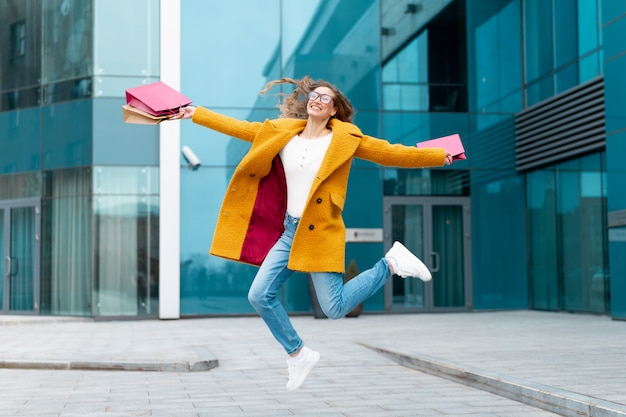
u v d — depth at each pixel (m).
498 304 19.12
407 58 19.09
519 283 19.27
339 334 12.84
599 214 16.47
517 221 19.31
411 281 18.80
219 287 18.20
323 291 4.48
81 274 18.17
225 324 16.20
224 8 18.70
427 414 5.86
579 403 5.48
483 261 19.11
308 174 4.52
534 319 15.86
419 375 8.28
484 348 9.78
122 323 16.92
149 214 18.12
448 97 19.17
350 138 4.52
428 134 19.03
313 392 7.17
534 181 19.02
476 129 19.23
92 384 7.88
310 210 4.45
